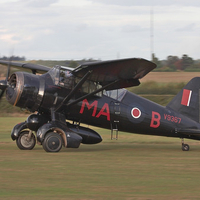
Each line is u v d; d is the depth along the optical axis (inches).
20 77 1668.3
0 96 1740.9
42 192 937.5
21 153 1620.3
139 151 1774.1
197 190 973.2
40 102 1688.0
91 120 1829.5
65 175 1146.0
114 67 1589.6
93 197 892.6
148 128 1904.5
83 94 1758.1
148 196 907.4
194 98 1936.5
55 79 1715.1
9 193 926.4
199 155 1647.4
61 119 1723.7
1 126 3093.0
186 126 1920.5
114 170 1239.5
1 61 2048.5
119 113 1835.6
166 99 4719.5
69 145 1646.2
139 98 1902.1
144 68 1574.8
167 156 1603.1
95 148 1883.6
